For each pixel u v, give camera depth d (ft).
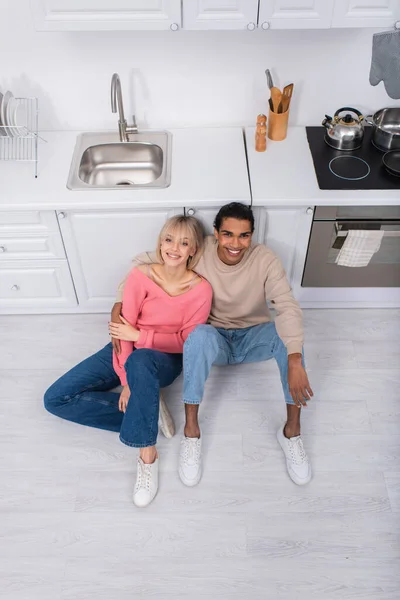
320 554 6.76
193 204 7.52
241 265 7.29
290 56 7.91
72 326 9.12
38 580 6.63
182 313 7.48
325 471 7.45
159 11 6.59
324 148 8.25
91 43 7.74
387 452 7.63
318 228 7.90
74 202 7.47
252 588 6.53
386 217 7.80
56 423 7.96
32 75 8.09
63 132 8.64
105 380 7.92
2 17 7.45
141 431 6.75
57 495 7.28
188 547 6.84
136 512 7.12
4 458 7.63
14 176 7.86
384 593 6.47
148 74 8.09
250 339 7.70
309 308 9.34
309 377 8.43
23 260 8.36
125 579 6.63
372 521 7.01
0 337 8.98
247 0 6.51
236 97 8.38
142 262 7.59
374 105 8.50
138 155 8.64
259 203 7.50
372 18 6.68
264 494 7.26
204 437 7.79
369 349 8.76
